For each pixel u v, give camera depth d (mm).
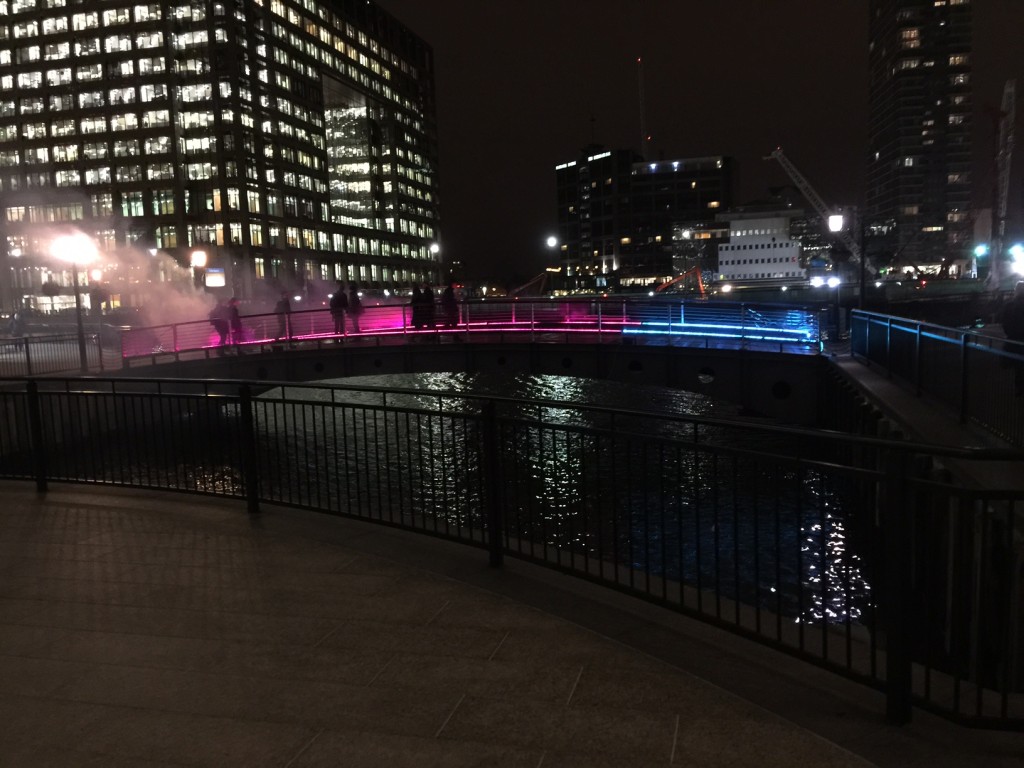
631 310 28078
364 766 3584
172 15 118312
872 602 4301
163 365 27938
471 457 26594
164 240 119562
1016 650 6875
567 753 3627
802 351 25391
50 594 6051
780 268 149625
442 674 4496
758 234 151250
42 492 9500
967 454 3678
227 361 28844
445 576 6203
